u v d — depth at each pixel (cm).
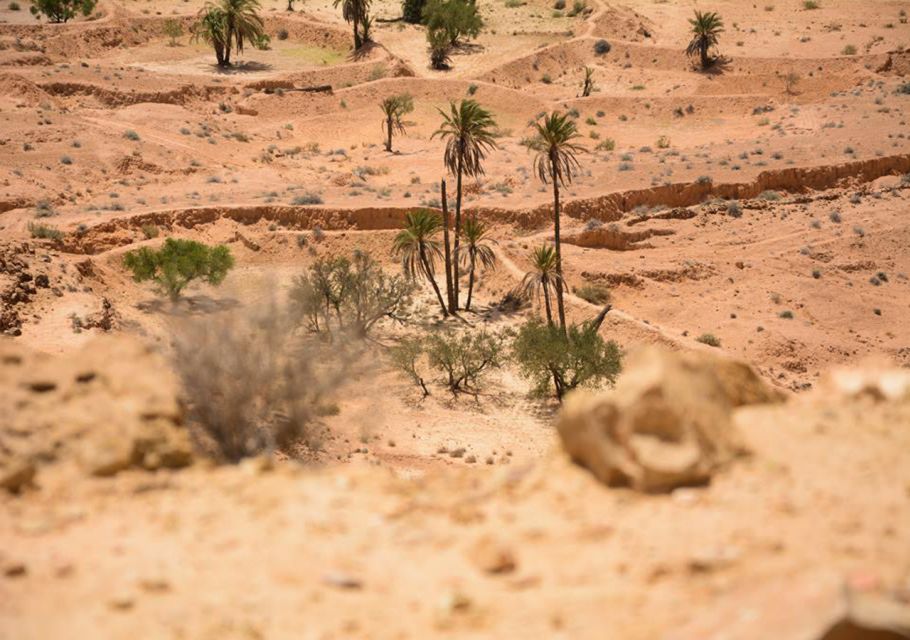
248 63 17238
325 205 10319
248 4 17088
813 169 12325
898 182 12531
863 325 9031
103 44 17188
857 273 10069
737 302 9250
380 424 5397
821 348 8356
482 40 19200
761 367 8031
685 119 15912
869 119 14700
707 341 8344
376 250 9944
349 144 14475
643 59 18162
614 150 14112
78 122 12656
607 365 6619
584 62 18312
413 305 8806
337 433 4753
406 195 11275
